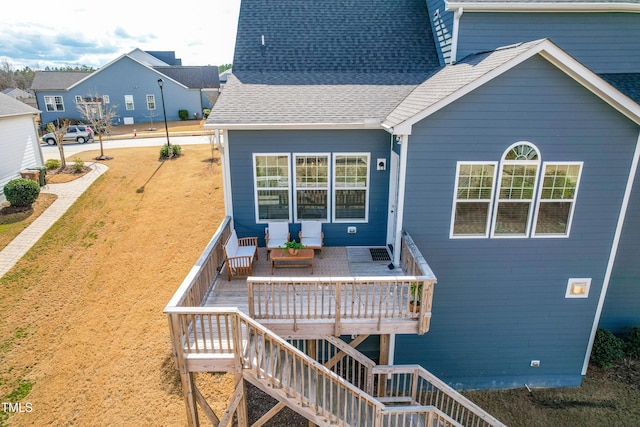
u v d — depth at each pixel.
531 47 6.79
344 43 11.77
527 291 8.35
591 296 8.37
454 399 7.32
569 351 8.72
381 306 7.03
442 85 8.27
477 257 8.19
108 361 9.09
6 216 14.78
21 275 11.90
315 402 6.21
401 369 7.34
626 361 9.06
